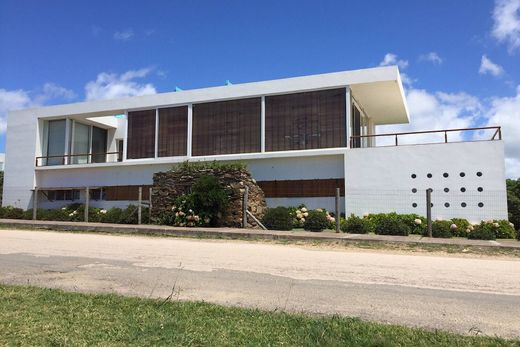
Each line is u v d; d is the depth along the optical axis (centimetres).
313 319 555
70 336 478
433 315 597
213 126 2438
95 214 2169
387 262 1023
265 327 516
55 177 2862
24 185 2883
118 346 448
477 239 1511
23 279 802
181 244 1334
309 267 945
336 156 2180
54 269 902
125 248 1222
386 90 2258
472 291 735
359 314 600
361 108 2598
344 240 1389
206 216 1791
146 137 2609
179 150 2508
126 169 2656
